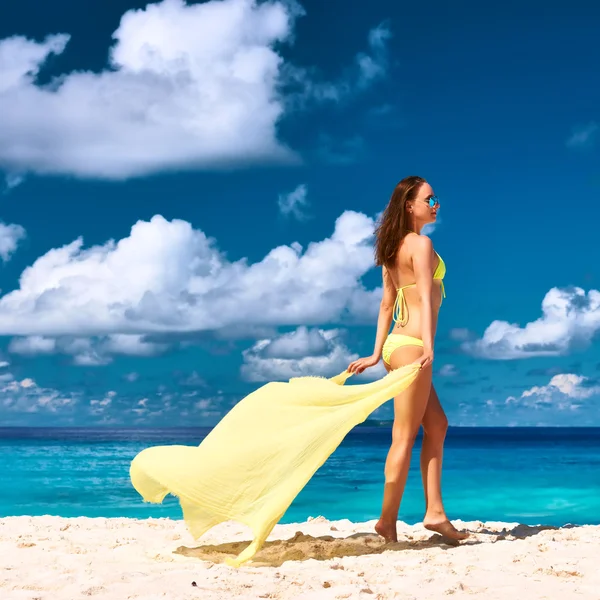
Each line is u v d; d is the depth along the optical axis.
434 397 5.14
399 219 5.23
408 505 11.51
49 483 15.54
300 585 3.61
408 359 5.02
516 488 14.44
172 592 3.47
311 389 4.74
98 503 11.89
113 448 36.31
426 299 4.98
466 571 3.86
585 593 3.43
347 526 6.05
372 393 4.66
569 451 34.59
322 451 4.44
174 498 12.30
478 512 11.12
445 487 14.68
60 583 3.71
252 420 4.63
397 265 5.25
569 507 11.66
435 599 3.33
